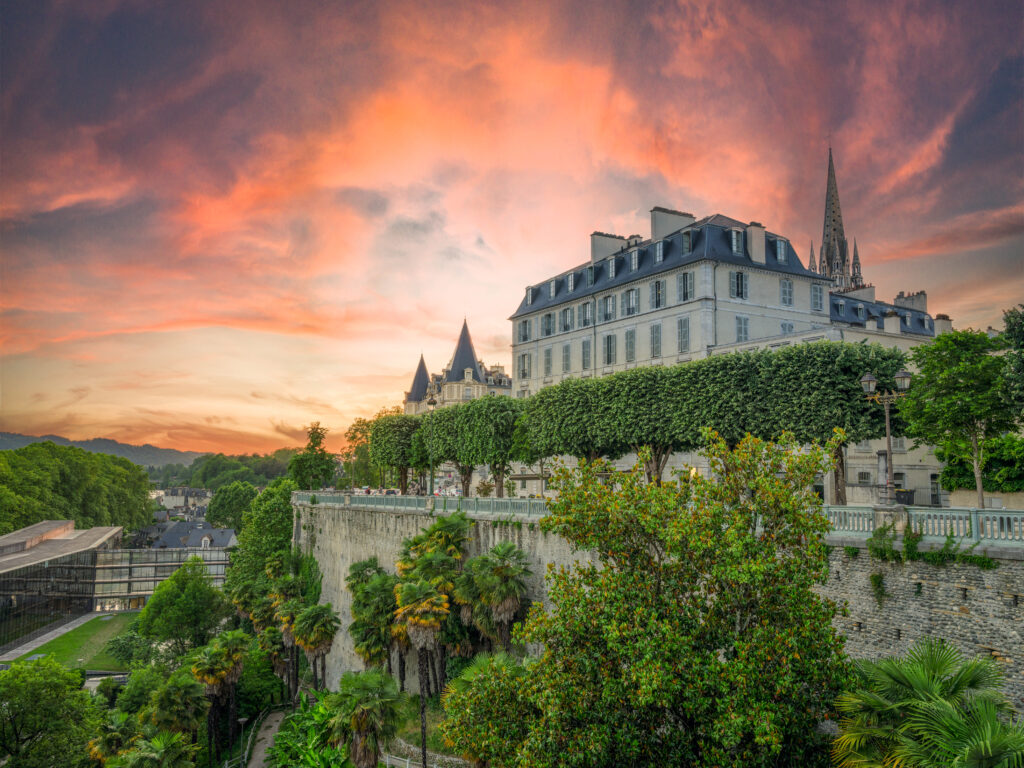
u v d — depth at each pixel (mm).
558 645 21000
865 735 16438
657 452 47500
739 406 41938
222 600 80688
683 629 19719
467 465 64125
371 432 80812
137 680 53844
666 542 20469
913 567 23406
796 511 19438
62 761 38938
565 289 84938
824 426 37969
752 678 18156
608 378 49500
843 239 166000
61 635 99188
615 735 19656
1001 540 21781
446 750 36656
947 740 15016
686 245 69250
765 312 68812
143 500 190750
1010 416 33406
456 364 147125
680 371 45219
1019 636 20859
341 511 66875
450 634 39031
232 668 51156
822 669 18719
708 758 18406
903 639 23438
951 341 34188
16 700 38312
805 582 19188
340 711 31984
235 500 185000
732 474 20719
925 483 60406
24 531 119688
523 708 22469
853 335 69250
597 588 20375
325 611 50344
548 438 53219
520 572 37000
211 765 49688
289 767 40406
